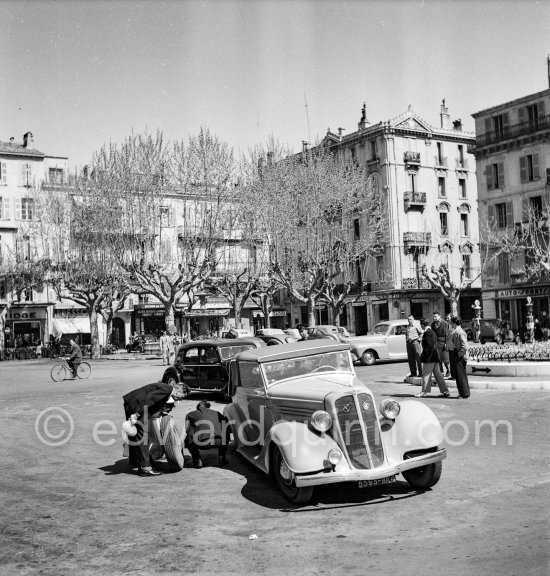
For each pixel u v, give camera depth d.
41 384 25.05
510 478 7.89
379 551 5.62
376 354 26.72
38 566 5.55
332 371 8.82
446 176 60.41
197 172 39.22
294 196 42.75
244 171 40.53
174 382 17.48
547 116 47.38
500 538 5.76
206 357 16.97
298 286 44.22
